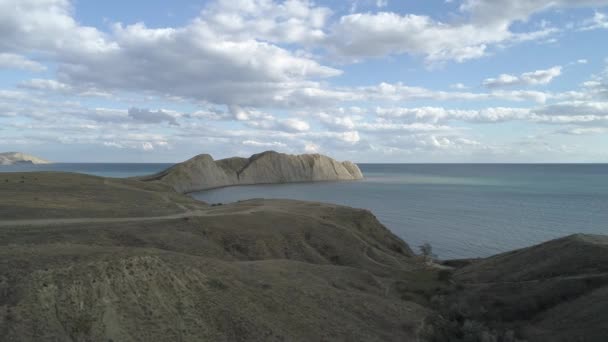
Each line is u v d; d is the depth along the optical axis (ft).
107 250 79.87
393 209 418.92
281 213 227.61
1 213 155.63
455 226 323.98
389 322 92.43
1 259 69.92
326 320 84.43
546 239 273.54
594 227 314.96
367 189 649.20
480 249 253.65
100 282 67.31
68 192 220.23
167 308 69.36
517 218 360.28
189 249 146.30
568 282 110.01
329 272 124.77
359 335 81.97
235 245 171.32
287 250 181.98
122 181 315.37
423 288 132.16
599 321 85.87
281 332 73.97
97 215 178.50
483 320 103.09
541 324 96.37
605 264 118.42
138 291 69.62
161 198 261.44
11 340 53.42
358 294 105.70
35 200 186.91
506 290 116.98
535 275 127.75
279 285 94.43
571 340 83.46
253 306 78.89
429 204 460.14
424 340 88.48
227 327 70.54
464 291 125.49
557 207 431.84
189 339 65.26
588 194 568.41
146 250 85.81
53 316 59.47
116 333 61.16
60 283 64.34
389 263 197.77
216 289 79.46
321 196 540.11
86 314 61.72
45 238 123.54
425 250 229.86
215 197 515.91
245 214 212.02
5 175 248.32
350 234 215.51
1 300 59.57
